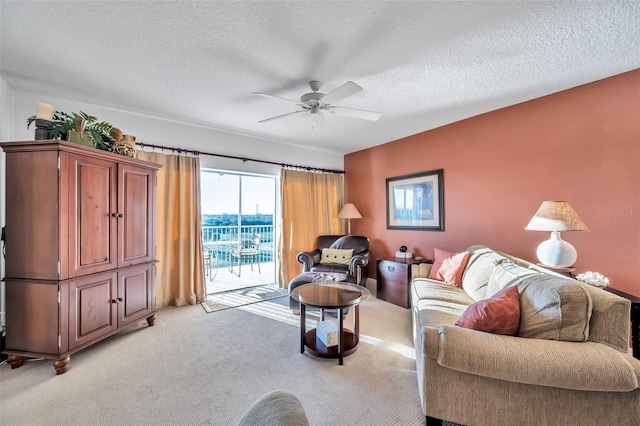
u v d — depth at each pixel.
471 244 3.33
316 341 2.37
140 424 1.51
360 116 2.69
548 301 1.39
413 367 2.07
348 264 3.96
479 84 2.51
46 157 2.01
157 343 2.46
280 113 3.29
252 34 1.85
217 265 5.39
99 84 2.57
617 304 1.31
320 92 2.66
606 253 2.36
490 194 3.16
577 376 1.19
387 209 4.46
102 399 1.71
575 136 2.53
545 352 1.26
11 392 1.77
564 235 2.58
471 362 1.29
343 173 5.34
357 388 1.82
